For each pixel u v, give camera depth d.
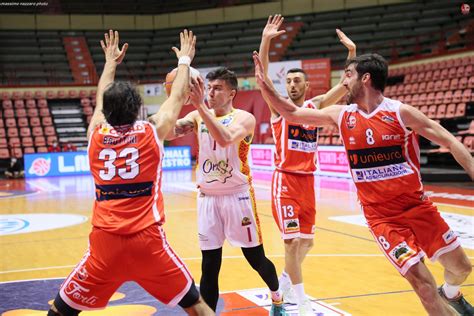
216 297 3.90
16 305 4.61
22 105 21.28
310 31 24.08
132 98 3.06
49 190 14.26
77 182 16.28
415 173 3.38
